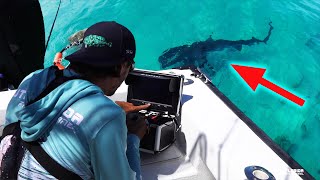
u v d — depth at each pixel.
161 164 1.56
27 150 0.87
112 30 0.88
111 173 0.84
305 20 5.09
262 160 1.30
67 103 0.83
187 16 5.07
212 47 4.54
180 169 1.53
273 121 3.74
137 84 1.53
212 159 1.40
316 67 4.36
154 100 1.53
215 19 5.03
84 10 5.00
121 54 0.88
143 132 1.26
